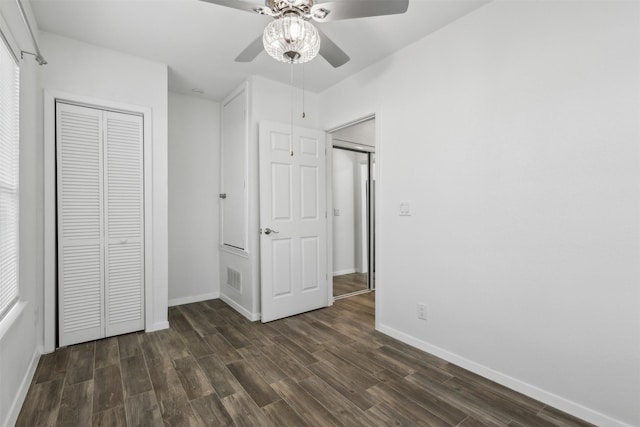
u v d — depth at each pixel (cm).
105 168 254
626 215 148
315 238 334
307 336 266
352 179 521
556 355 170
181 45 249
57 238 237
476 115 204
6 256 162
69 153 240
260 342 253
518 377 185
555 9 169
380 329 275
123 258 263
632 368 146
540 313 176
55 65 233
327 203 352
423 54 237
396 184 258
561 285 168
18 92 178
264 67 288
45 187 228
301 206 323
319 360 223
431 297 233
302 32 151
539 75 175
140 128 270
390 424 156
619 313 150
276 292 305
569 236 165
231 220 353
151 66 273
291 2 148
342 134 391
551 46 171
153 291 275
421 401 175
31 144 208
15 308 170
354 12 152
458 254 215
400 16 210
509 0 188
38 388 185
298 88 335
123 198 262
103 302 256
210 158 376
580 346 161
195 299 367
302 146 323
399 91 256
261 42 177
